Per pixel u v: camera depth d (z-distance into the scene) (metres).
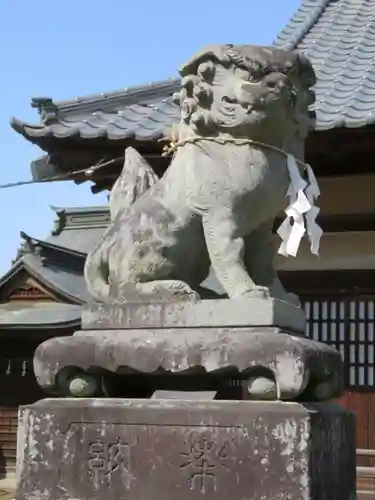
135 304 4.64
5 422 17.33
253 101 4.48
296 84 4.62
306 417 4.09
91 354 4.59
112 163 10.19
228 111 4.56
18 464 4.60
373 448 10.07
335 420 4.52
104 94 11.06
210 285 7.45
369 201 10.27
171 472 4.29
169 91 11.70
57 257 18.23
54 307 17.31
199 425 4.27
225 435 4.21
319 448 4.21
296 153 4.83
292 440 4.09
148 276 4.70
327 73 11.12
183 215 4.70
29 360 17.12
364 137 9.19
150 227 4.71
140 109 10.90
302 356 4.15
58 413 4.55
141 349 4.48
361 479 9.92
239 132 4.60
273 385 4.25
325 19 13.57
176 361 4.40
